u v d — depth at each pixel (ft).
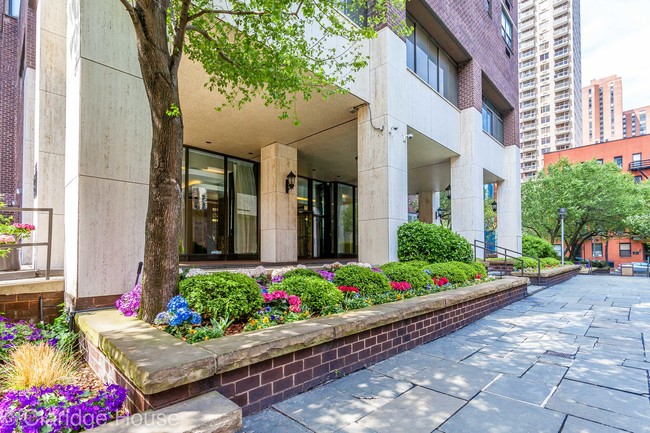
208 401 7.53
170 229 11.26
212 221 37.04
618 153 111.45
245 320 11.65
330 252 52.03
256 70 14.46
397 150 27.14
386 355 13.42
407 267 19.94
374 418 8.66
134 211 14.02
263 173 36.29
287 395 9.76
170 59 11.50
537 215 81.20
